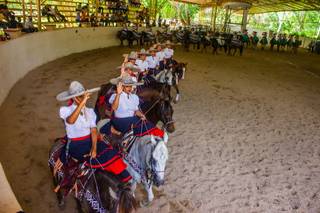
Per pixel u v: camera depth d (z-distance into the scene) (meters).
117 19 25.52
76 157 3.98
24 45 12.38
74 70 14.45
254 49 33.34
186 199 5.51
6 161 6.16
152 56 10.28
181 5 49.22
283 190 6.07
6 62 10.01
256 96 13.14
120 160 4.00
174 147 7.47
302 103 12.67
